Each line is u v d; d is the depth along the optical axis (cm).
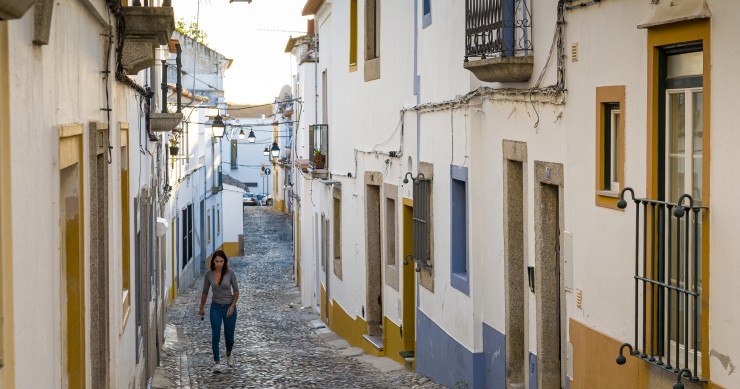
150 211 1469
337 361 1648
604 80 781
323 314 2409
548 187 952
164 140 2175
